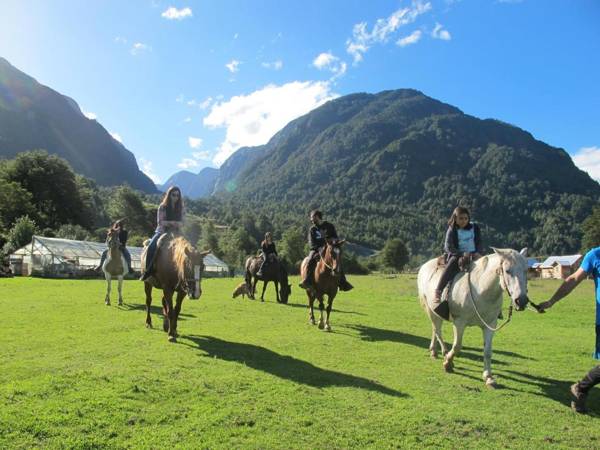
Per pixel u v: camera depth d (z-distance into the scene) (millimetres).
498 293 7340
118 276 16188
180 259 9070
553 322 16078
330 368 8039
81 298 17766
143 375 6848
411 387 7117
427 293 8750
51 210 80312
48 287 23422
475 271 7609
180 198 10719
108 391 6059
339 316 15359
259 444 4832
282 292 18812
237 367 7699
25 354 8109
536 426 5781
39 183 80938
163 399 5969
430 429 5477
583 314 18406
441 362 8938
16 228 55312
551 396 7086
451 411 6117
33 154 84250
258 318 13805
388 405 6223
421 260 142875
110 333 10352
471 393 6977
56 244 43062
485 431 5539
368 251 182250
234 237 103000
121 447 4613
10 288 22516
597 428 5805
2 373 6809
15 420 5016
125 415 5367
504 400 6730
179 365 7566
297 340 10469
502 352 10211
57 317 12547
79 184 104250
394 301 22016
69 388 6152
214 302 17859
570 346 11117
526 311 19297
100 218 117188
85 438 4742
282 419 5527
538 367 8875
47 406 5469
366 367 8273
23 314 13000
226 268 61344
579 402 6336
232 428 5203
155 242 10258
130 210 112688
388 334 11969
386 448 4918
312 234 13180
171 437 4883
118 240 16109
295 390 6605
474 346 10852
